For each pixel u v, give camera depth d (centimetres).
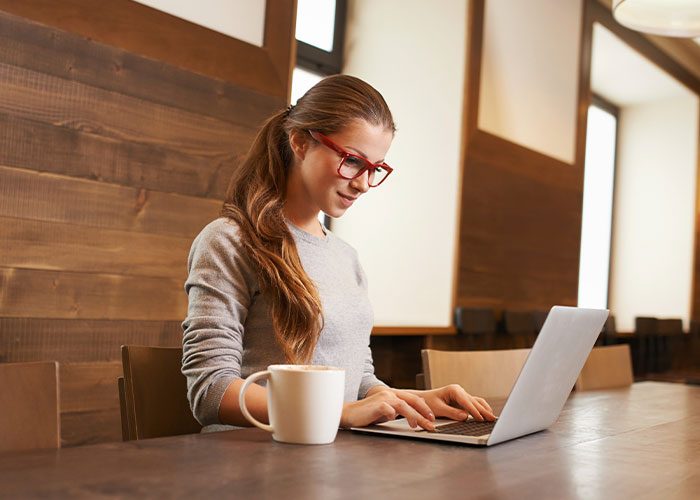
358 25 386
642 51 505
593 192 587
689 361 578
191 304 112
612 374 208
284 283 112
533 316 389
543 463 81
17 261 187
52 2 194
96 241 202
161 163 218
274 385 86
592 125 587
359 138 113
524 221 394
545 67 418
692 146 586
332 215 119
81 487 62
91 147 201
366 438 91
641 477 77
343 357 121
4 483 62
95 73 202
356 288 129
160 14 218
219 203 234
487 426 100
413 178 363
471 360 158
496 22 381
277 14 253
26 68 189
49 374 89
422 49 367
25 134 188
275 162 124
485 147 364
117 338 207
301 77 366
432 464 78
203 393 100
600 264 601
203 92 229
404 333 309
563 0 430
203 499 60
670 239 591
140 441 84
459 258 346
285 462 75
